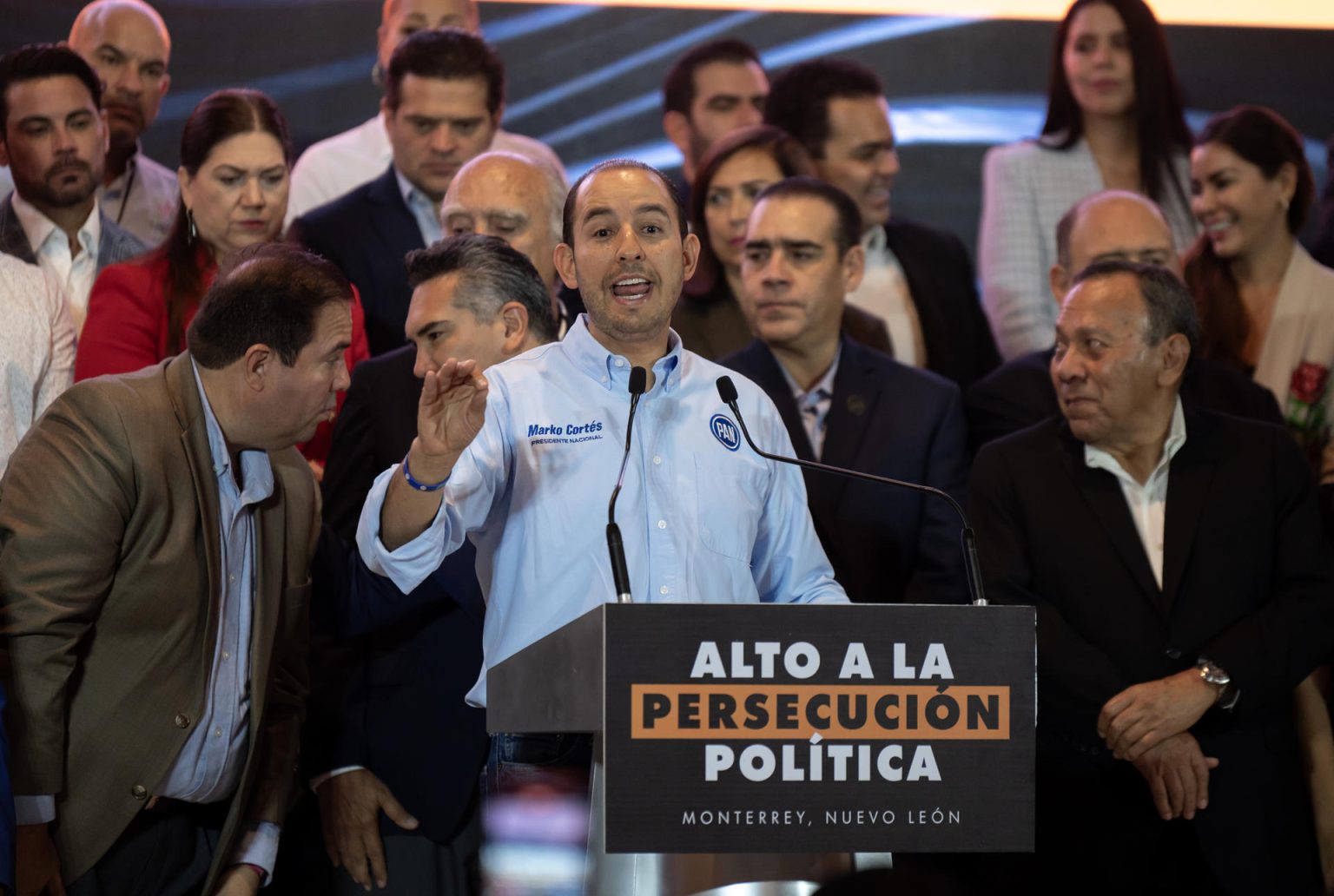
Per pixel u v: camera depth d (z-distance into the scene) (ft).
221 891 31.96
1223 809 37.88
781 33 59.77
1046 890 39.27
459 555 34.30
